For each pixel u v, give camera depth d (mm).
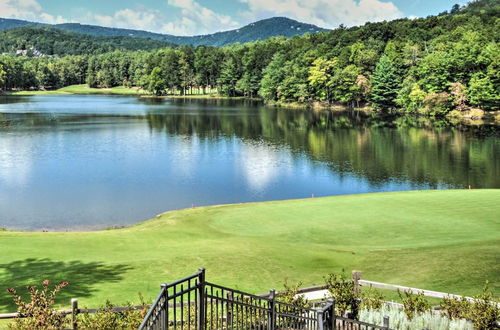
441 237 23844
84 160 53812
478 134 78375
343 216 28797
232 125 90562
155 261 19703
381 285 16375
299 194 41844
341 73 129000
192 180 45719
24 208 35219
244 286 17047
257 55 174500
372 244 23094
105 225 31859
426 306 13484
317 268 19344
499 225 25891
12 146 61594
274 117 106438
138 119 98625
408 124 93312
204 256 20625
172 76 189375
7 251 20828
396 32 148125
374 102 123625
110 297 15578
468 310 12930
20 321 11422
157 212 35125
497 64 97812
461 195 34406
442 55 107562
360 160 57344
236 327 11477
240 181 45875
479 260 19453
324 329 10305
